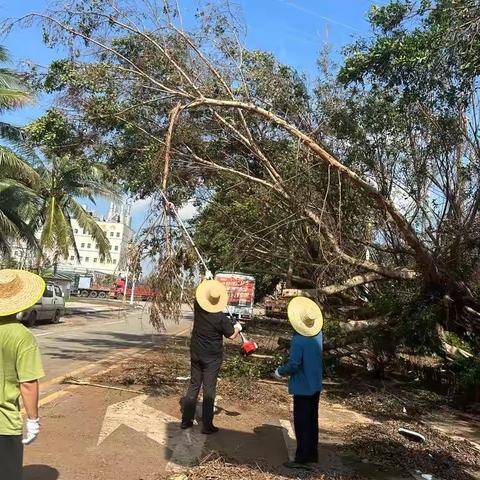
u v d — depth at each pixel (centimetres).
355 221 1297
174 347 1631
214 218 1440
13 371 340
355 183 1035
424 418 941
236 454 605
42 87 1170
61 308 2559
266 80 1230
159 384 952
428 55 893
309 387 591
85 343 1673
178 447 611
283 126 988
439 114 1124
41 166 2752
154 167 973
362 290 1382
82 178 2814
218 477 518
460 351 1224
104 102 1138
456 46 848
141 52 1135
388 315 1169
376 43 982
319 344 604
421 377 1251
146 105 1145
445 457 688
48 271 4478
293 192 1173
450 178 1186
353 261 1168
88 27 1091
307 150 1120
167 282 776
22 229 2472
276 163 1254
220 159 1303
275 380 1096
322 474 566
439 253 1141
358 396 1029
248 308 2614
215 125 1223
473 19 812
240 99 1202
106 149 1255
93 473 509
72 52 1117
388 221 1158
